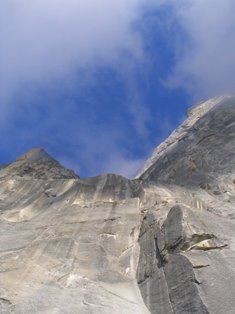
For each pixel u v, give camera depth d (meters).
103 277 24.52
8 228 31.67
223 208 31.11
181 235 24.44
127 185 38.25
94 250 27.09
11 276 23.42
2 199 38.03
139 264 25.84
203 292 20.59
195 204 31.62
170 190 36.34
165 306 21.19
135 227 29.59
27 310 20.59
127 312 21.09
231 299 19.94
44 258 25.89
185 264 22.53
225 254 23.48
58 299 21.77
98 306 21.38
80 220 31.08
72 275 24.30
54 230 29.88
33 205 35.91
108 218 30.91
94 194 36.75
